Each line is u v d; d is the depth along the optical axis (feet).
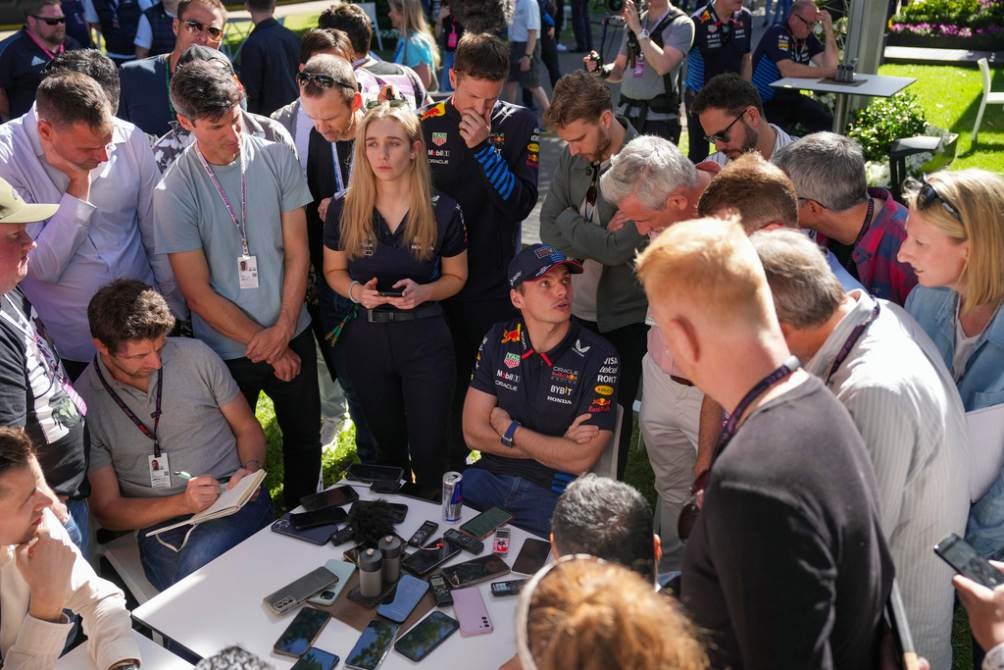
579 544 5.71
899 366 5.71
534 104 31.04
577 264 9.11
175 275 10.32
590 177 10.90
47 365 8.31
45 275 9.67
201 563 8.88
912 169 15.94
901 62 39.42
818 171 8.28
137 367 8.89
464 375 12.37
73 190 9.50
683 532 6.17
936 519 6.02
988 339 7.09
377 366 10.75
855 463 4.45
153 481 9.43
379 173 9.96
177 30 14.70
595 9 53.83
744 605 4.17
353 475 8.87
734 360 4.64
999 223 6.70
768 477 4.15
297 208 10.68
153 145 12.13
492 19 14.51
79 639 8.24
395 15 21.50
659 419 9.45
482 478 9.22
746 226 7.18
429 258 10.54
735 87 11.19
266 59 18.25
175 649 7.19
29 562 6.61
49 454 8.21
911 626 6.43
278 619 7.00
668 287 4.72
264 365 10.87
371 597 7.12
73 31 27.07
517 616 3.45
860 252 8.55
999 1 40.98
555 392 9.37
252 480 8.42
